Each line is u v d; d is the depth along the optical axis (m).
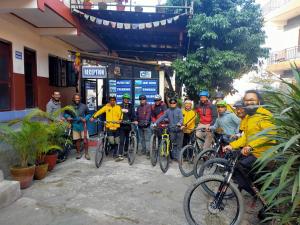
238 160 3.72
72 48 11.70
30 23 8.03
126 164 6.61
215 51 8.98
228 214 3.91
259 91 3.79
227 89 9.69
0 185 4.30
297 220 2.71
